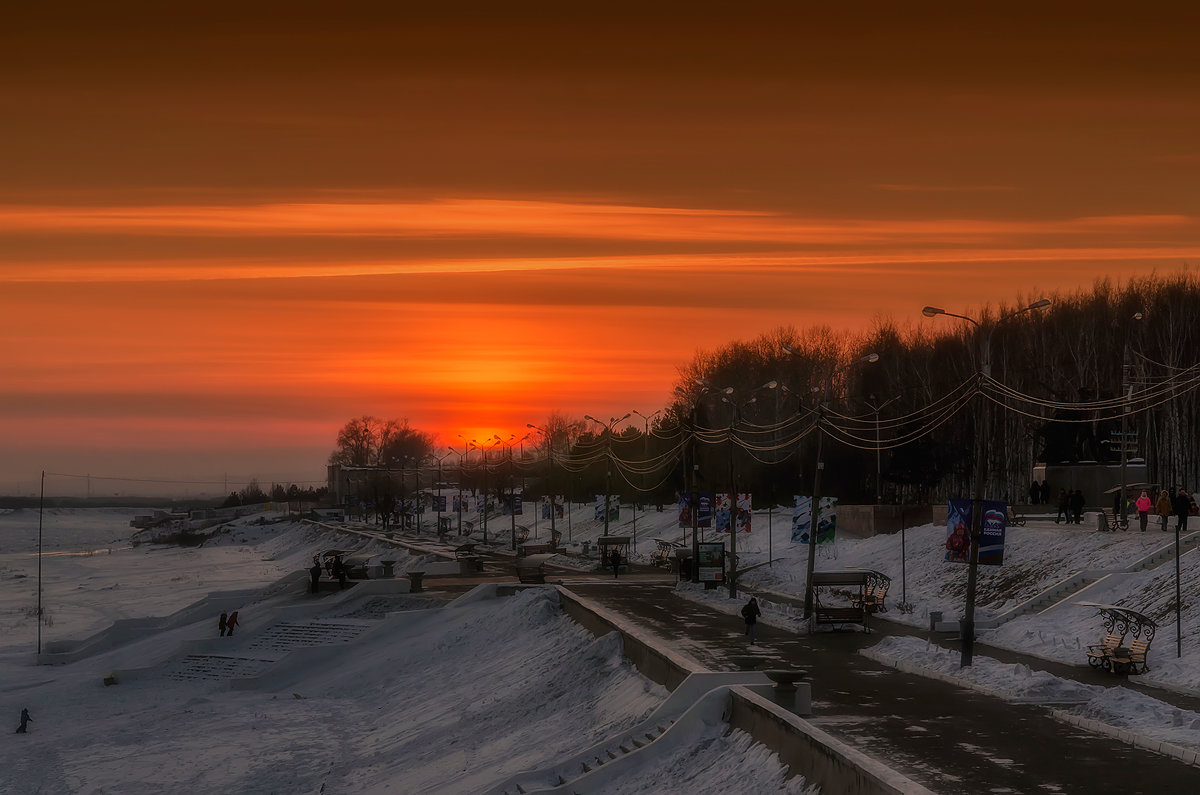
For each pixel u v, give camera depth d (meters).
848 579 58.47
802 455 121.94
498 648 65.38
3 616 117.00
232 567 179.00
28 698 71.00
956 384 125.88
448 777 42.03
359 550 168.50
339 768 47.69
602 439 177.88
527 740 43.59
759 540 103.75
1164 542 60.47
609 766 33.88
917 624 58.41
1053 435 89.62
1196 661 42.81
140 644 87.69
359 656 72.19
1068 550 65.81
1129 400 75.12
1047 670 44.41
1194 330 112.62
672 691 40.31
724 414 148.50
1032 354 121.75
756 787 29.00
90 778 49.34
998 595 64.94
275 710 61.34
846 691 38.91
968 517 42.91
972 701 36.94
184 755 52.22
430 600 82.06
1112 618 45.19
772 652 48.97
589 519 160.62
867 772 23.81
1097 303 124.19
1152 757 28.53
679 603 70.00
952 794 25.14
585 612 61.97
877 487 110.69
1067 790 25.41
